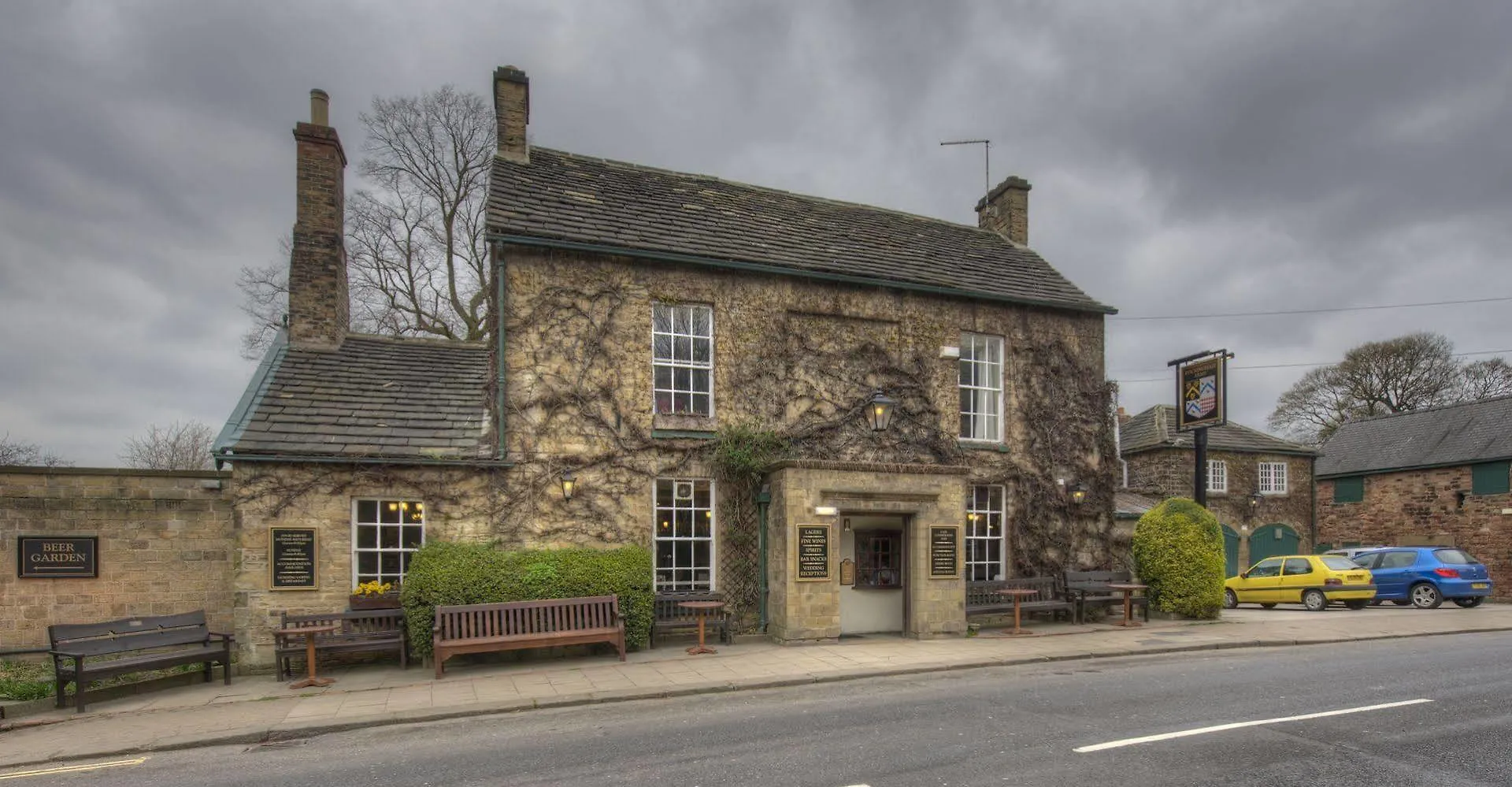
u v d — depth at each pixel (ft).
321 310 44.96
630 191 47.24
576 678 30.86
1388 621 47.26
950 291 47.06
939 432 46.44
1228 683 29.19
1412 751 20.20
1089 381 51.26
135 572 35.35
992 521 47.73
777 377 43.01
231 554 36.63
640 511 39.73
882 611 42.93
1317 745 20.76
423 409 40.55
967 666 33.14
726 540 40.83
